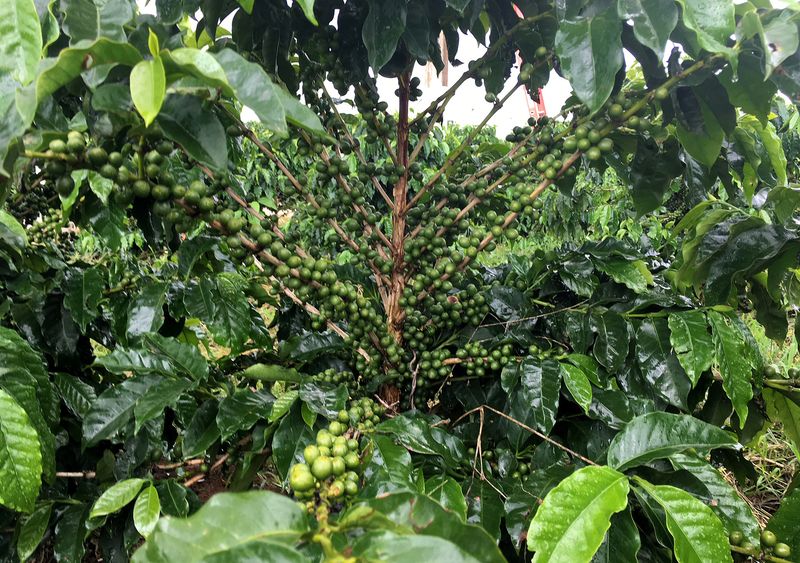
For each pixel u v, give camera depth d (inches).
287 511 31.6
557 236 339.9
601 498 48.7
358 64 85.0
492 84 100.7
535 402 72.1
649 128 74.8
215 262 96.3
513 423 76.5
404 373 86.4
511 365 79.8
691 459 60.6
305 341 89.4
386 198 94.0
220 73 37.7
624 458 56.8
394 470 59.5
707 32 55.2
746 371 72.9
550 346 90.8
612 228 313.4
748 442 93.8
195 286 79.4
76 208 85.7
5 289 93.0
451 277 85.7
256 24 83.9
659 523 53.4
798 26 56.0
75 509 72.5
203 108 46.1
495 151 112.3
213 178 72.4
